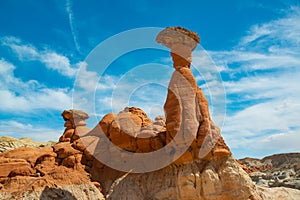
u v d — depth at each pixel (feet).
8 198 100.17
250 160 330.34
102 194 112.68
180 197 103.30
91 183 113.70
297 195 132.26
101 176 120.78
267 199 114.11
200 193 102.83
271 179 200.44
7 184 105.81
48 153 121.29
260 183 190.19
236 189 103.40
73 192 107.14
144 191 110.32
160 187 108.37
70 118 140.15
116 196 109.50
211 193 102.42
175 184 105.60
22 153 120.57
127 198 107.86
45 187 104.63
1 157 119.24
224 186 104.22
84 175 116.88
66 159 120.37
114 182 114.52
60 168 115.14
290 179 187.62
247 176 108.58
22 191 102.37
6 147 207.31
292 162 274.77
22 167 111.96
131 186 111.45
